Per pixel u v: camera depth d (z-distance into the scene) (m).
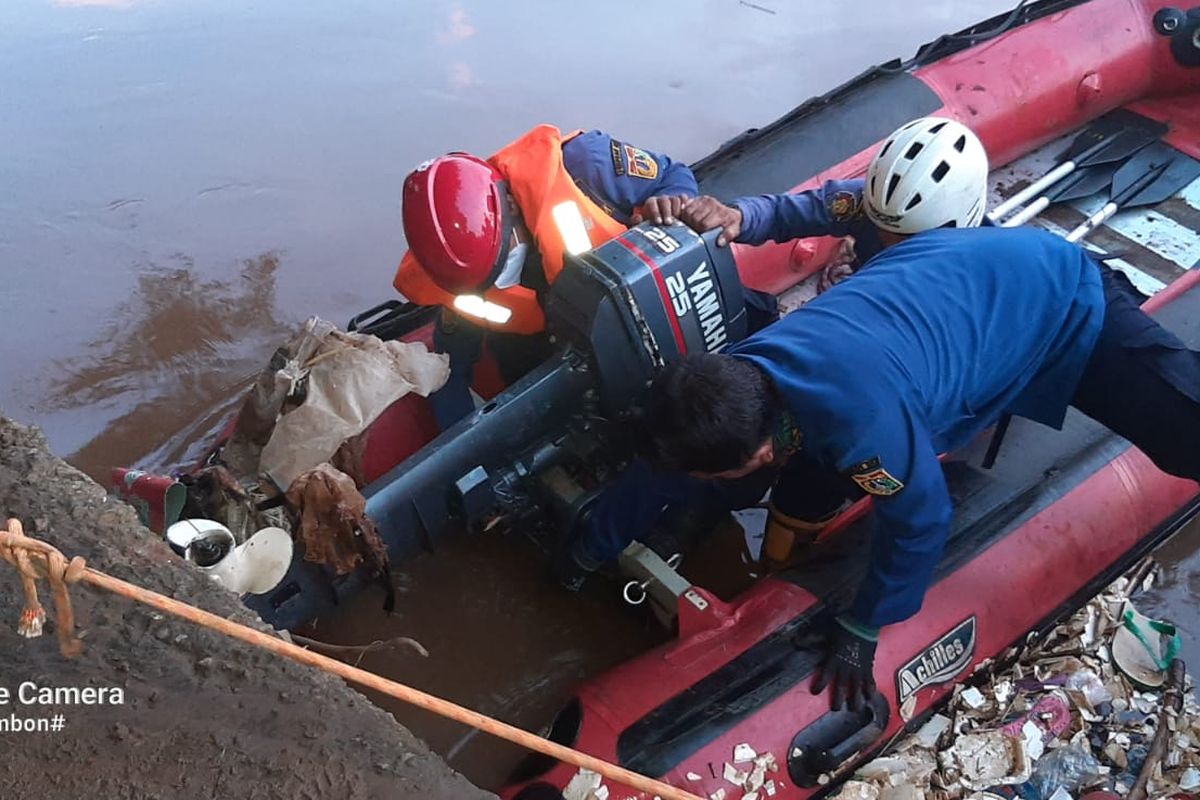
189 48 4.18
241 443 2.24
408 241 2.06
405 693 1.15
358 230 3.54
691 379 1.58
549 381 2.11
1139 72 3.44
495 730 1.20
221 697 1.30
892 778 2.11
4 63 4.07
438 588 2.58
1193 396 1.95
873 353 1.64
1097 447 2.43
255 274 3.39
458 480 2.10
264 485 2.08
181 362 3.15
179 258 3.43
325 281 3.39
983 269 1.84
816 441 1.67
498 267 2.05
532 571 2.60
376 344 2.21
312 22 4.32
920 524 1.72
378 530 2.04
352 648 2.09
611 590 2.55
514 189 2.08
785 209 2.21
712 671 2.08
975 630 2.20
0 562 1.40
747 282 2.98
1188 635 2.55
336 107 3.95
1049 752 2.19
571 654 2.48
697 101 4.00
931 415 1.76
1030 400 2.07
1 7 4.32
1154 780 2.15
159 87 4.01
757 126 3.91
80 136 3.82
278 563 1.84
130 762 1.23
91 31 4.25
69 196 3.61
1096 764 2.17
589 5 4.44
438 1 4.43
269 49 4.19
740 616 2.18
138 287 3.34
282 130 3.86
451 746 2.34
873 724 2.06
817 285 3.15
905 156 2.04
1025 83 3.29
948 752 2.17
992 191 3.34
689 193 2.27
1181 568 2.67
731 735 1.98
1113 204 3.19
